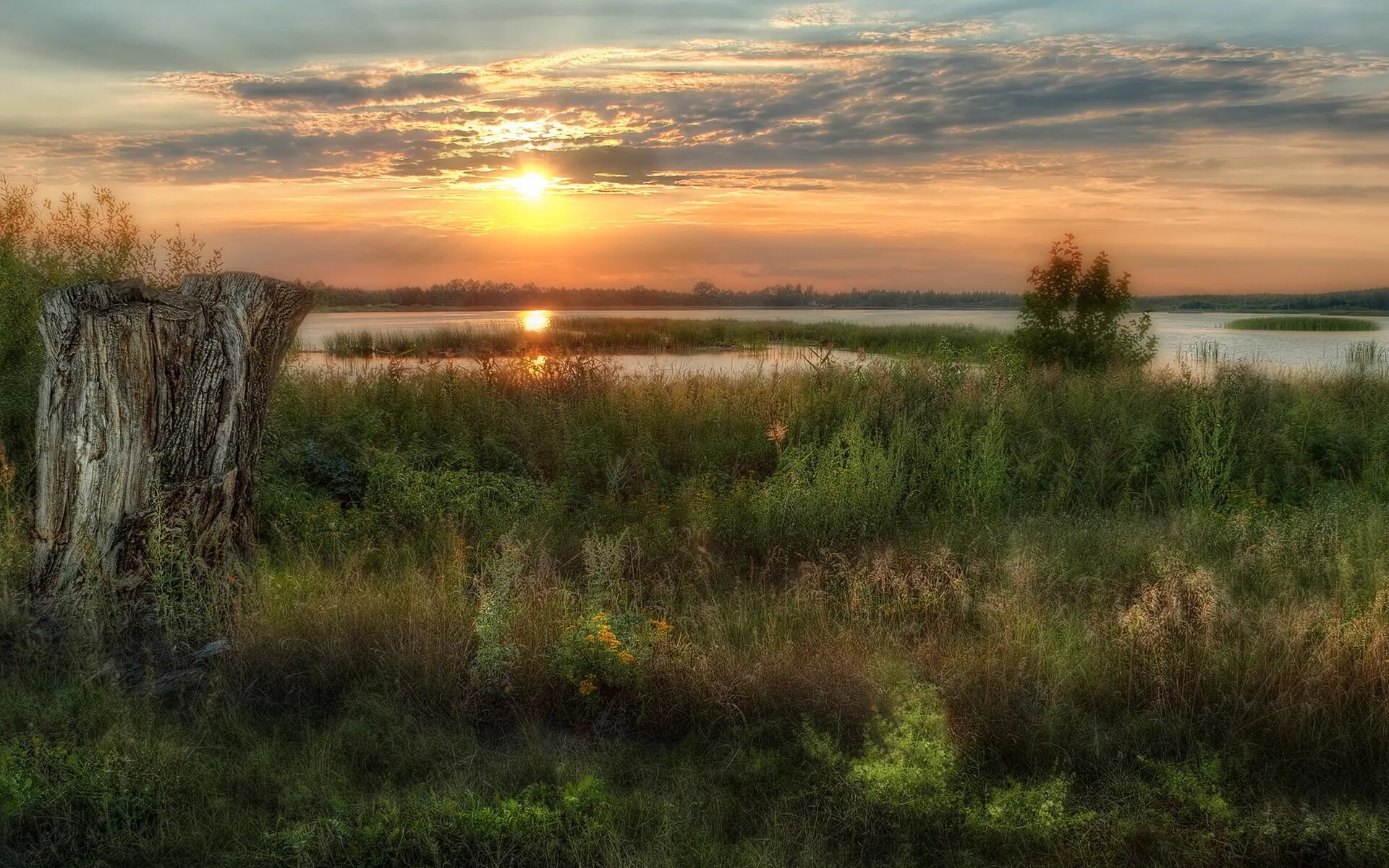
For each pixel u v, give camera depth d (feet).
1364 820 11.85
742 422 37.29
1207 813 12.02
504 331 128.06
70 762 12.26
